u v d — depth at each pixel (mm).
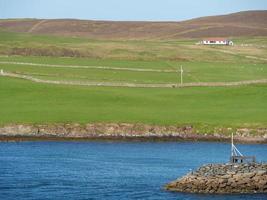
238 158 119438
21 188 116250
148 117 191625
